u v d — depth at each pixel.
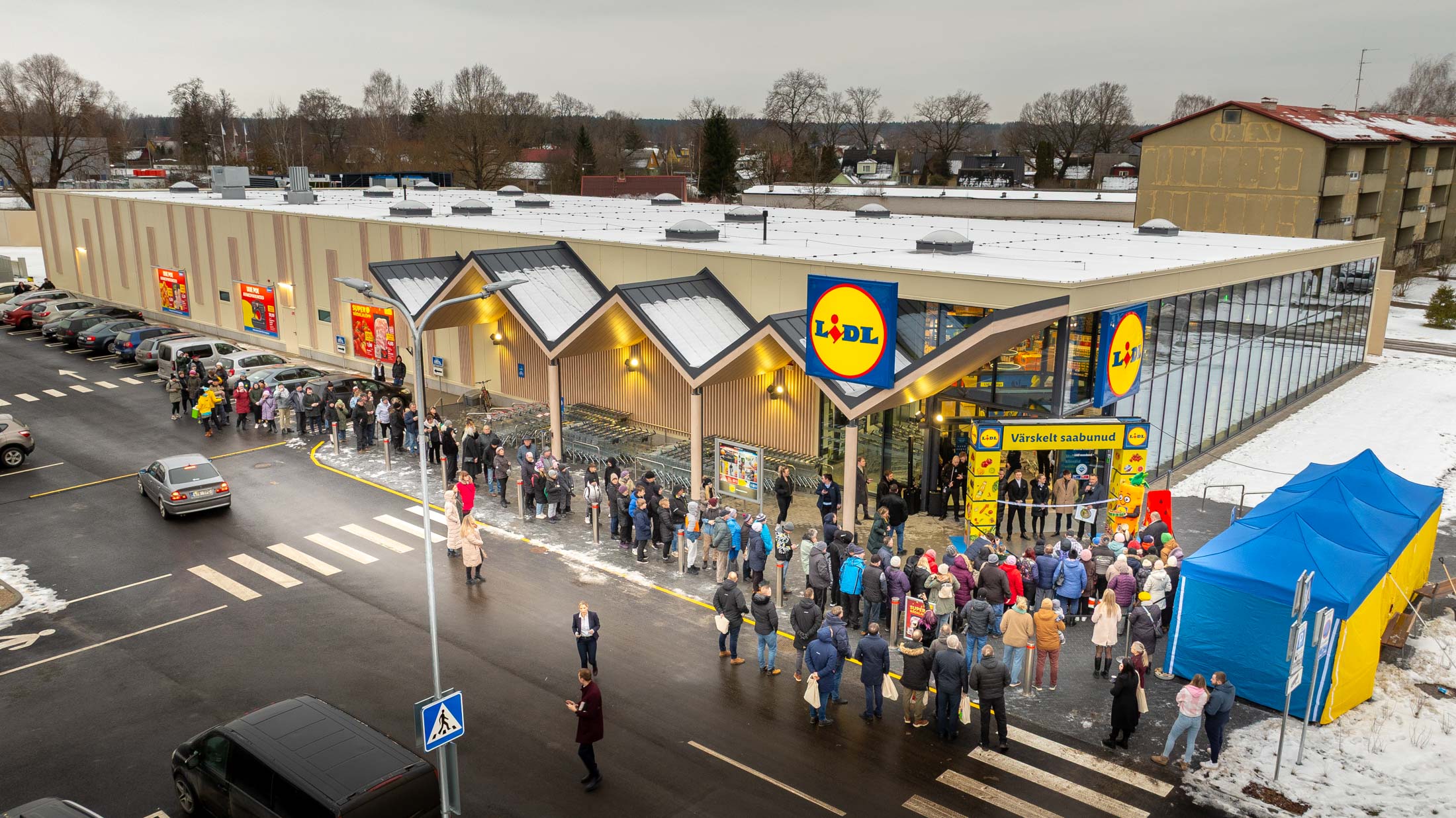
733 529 21.09
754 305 28.19
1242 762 14.67
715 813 13.50
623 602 20.42
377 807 11.72
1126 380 24.81
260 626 19.19
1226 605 16.36
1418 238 76.88
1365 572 15.99
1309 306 36.41
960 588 18.53
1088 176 139.25
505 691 16.78
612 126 174.25
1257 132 60.84
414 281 33.12
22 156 94.75
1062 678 17.28
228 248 47.25
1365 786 14.06
